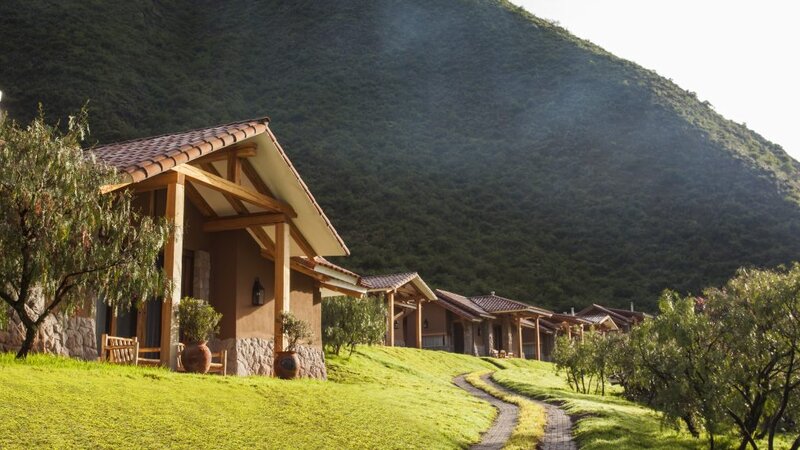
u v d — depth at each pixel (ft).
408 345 157.07
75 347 39.63
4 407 23.48
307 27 447.01
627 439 44.11
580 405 62.75
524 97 395.14
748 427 42.88
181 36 410.52
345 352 87.61
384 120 366.43
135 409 27.43
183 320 41.09
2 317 32.19
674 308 44.24
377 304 98.48
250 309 56.70
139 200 48.73
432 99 396.37
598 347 87.56
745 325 41.09
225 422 29.76
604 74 403.54
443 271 245.24
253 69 398.42
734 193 290.76
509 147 350.64
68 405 25.45
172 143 46.24
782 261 237.25
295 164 300.61
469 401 62.95
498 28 462.19
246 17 454.40
